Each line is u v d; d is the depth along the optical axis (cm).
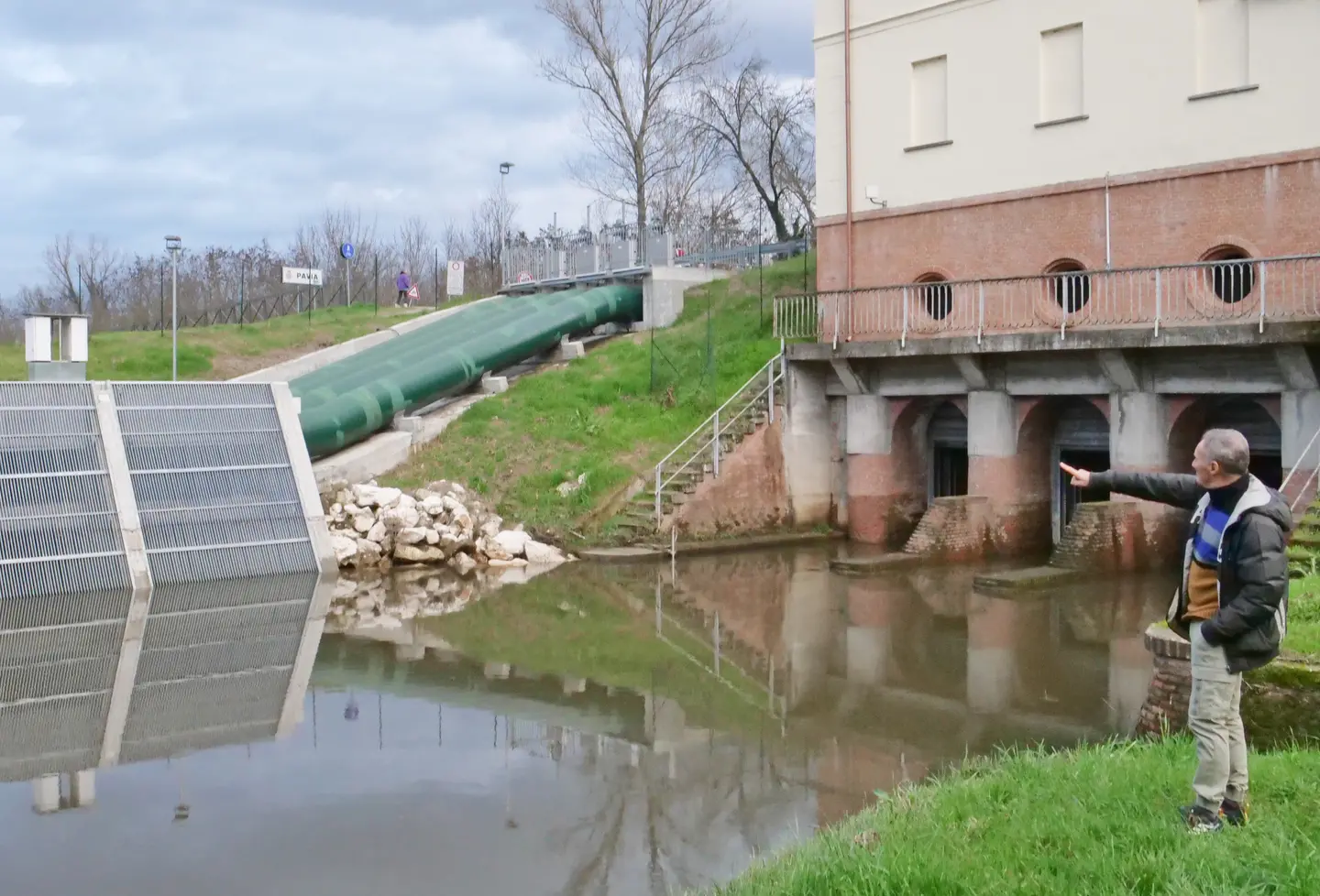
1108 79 2338
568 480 2498
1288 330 1858
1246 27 2142
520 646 1543
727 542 2478
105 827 883
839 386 2700
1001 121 2522
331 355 3122
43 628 1617
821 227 2886
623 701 1261
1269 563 555
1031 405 2377
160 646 1523
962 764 980
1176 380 2106
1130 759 756
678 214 5078
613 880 775
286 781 993
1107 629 1612
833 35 2852
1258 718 875
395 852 831
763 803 930
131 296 5834
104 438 2027
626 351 3127
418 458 2622
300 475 2203
